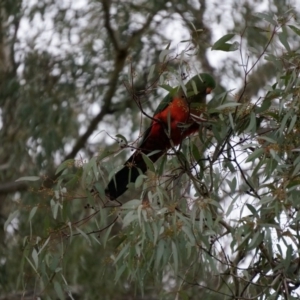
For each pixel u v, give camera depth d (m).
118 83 15.12
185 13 15.08
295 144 8.03
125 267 8.02
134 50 15.08
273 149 7.64
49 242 7.95
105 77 15.20
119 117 15.13
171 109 8.88
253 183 8.25
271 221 8.10
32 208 8.21
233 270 8.43
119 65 15.13
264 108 7.91
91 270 12.87
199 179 8.23
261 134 8.15
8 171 14.78
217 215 7.94
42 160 14.11
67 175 7.92
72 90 14.95
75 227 8.07
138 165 8.73
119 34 15.23
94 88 15.23
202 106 8.12
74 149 14.99
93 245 12.83
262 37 14.15
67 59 15.13
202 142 8.21
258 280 8.40
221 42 7.89
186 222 7.59
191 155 8.19
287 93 7.78
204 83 10.23
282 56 7.97
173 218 7.50
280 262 8.08
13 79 14.80
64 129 14.46
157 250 7.59
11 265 13.27
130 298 12.93
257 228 7.77
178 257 7.68
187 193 8.27
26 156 14.44
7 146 14.79
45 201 11.92
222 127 7.98
